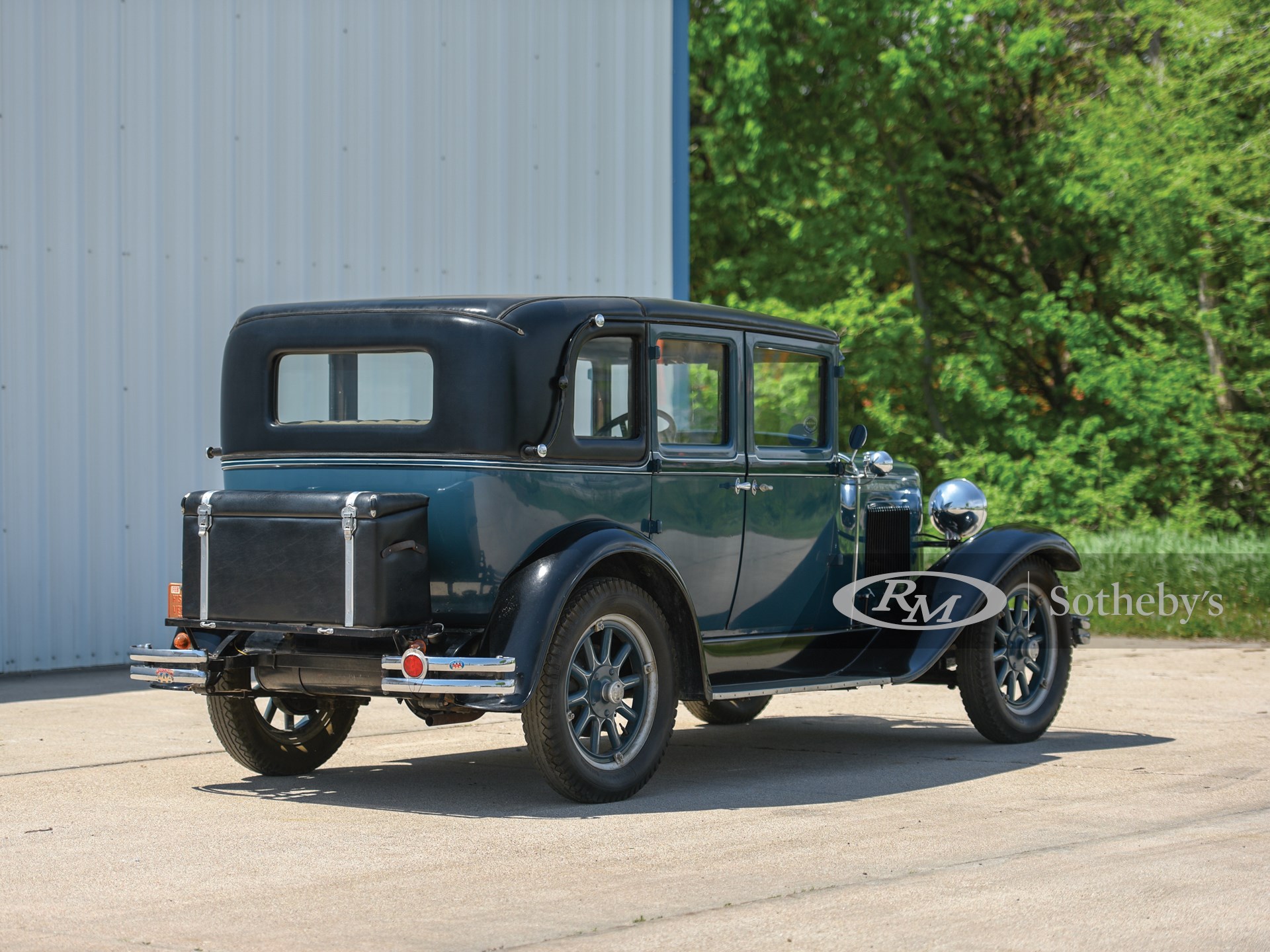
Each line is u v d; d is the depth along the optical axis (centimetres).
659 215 1441
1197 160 2188
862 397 2739
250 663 671
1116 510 2289
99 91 1174
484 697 613
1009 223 2808
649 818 630
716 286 2981
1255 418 2270
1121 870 530
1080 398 2684
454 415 644
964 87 2653
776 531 773
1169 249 2325
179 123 1209
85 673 1145
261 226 1245
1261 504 2333
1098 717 949
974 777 734
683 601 687
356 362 682
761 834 596
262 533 645
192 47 1213
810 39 2748
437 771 755
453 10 1327
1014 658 861
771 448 775
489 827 611
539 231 1376
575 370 673
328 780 727
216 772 747
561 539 655
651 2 1431
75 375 1162
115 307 1182
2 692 1043
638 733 676
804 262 2845
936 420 2716
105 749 815
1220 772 747
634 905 483
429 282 1321
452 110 1330
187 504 668
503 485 645
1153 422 2333
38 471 1145
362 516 620
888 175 2748
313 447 684
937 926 459
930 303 2897
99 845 579
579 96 1395
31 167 1146
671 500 715
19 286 1140
